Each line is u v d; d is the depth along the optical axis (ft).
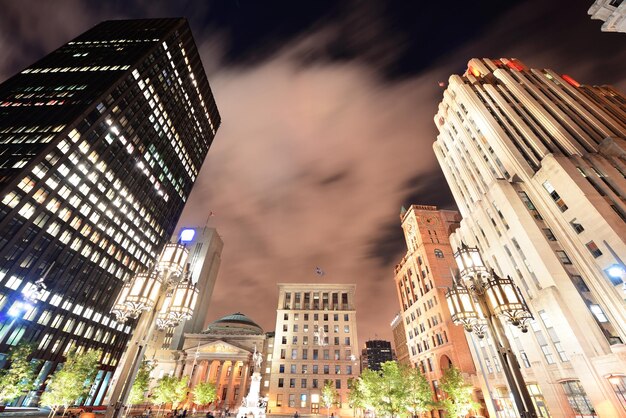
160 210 322.55
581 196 115.34
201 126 414.00
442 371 197.98
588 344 100.73
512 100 173.88
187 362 323.16
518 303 40.57
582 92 189.47
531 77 194.90
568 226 119.44
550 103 163.94
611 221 105.29
